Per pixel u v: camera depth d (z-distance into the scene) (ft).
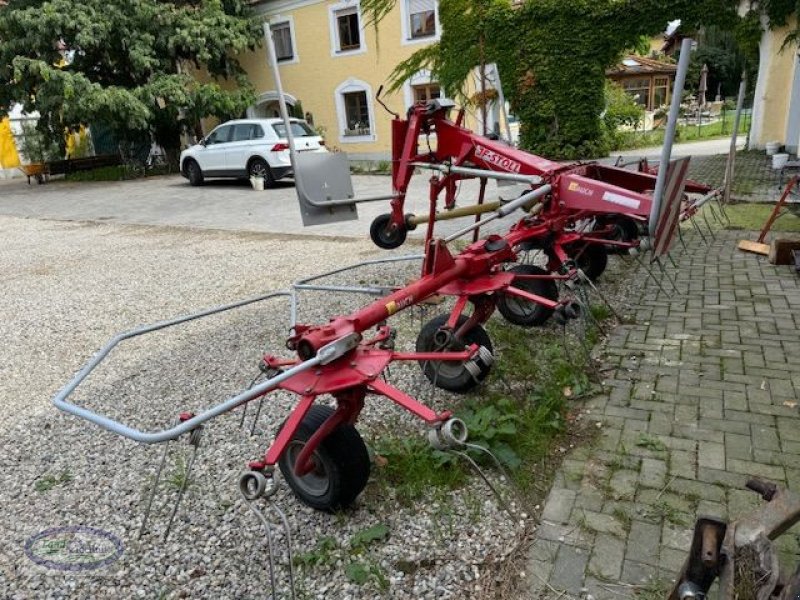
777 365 13.12
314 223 15.52
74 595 8.27
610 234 20.01
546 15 49.52
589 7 48.52
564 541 8.50
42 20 56.70
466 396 12.60
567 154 52.80
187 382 14.56
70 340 18.15
